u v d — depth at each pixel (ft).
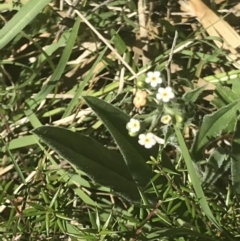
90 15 1.18
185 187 0.94
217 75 1.13
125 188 0.98
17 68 1.21
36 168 1.09
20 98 1.15
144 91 0.88
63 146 0.93
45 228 0.98
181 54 1.17
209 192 1.05
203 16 1.15
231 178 1.02
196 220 0.94
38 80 1.17
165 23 1.17
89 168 0.95
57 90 1.18
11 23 1.02
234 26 1.20
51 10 1.16
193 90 0.89
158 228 0.93
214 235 0.95
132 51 1.20
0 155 1.12
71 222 1.05
